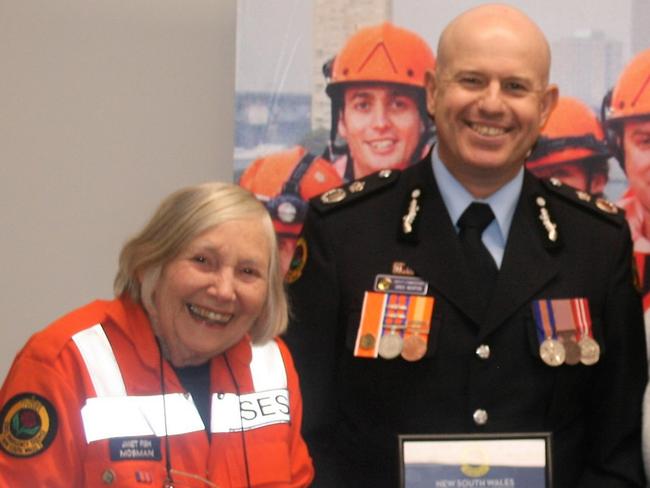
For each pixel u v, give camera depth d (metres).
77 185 2.82
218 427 1.85
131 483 1.71
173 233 1.77
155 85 2.81
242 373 1.94
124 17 2.81
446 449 1.98
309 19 2.74
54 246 2.82
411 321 2.18
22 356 1.77
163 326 1.82
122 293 1.87
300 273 2.25
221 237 1.76
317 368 2.19
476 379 2.15
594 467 2.24
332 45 2.74
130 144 2.82
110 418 1.74
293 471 1.95
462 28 2.17
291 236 2.75
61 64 2.81
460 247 2.21
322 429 2.19
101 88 2.81
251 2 2.73
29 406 1.71
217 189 1.80
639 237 2.75
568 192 2.34
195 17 2.80
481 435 1.99
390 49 2.74
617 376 2.21
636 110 2.75
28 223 2.82
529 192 2.29
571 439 2.21
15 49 2.81
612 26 2.75
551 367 2.16
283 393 1.97
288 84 2.74
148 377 1.81
